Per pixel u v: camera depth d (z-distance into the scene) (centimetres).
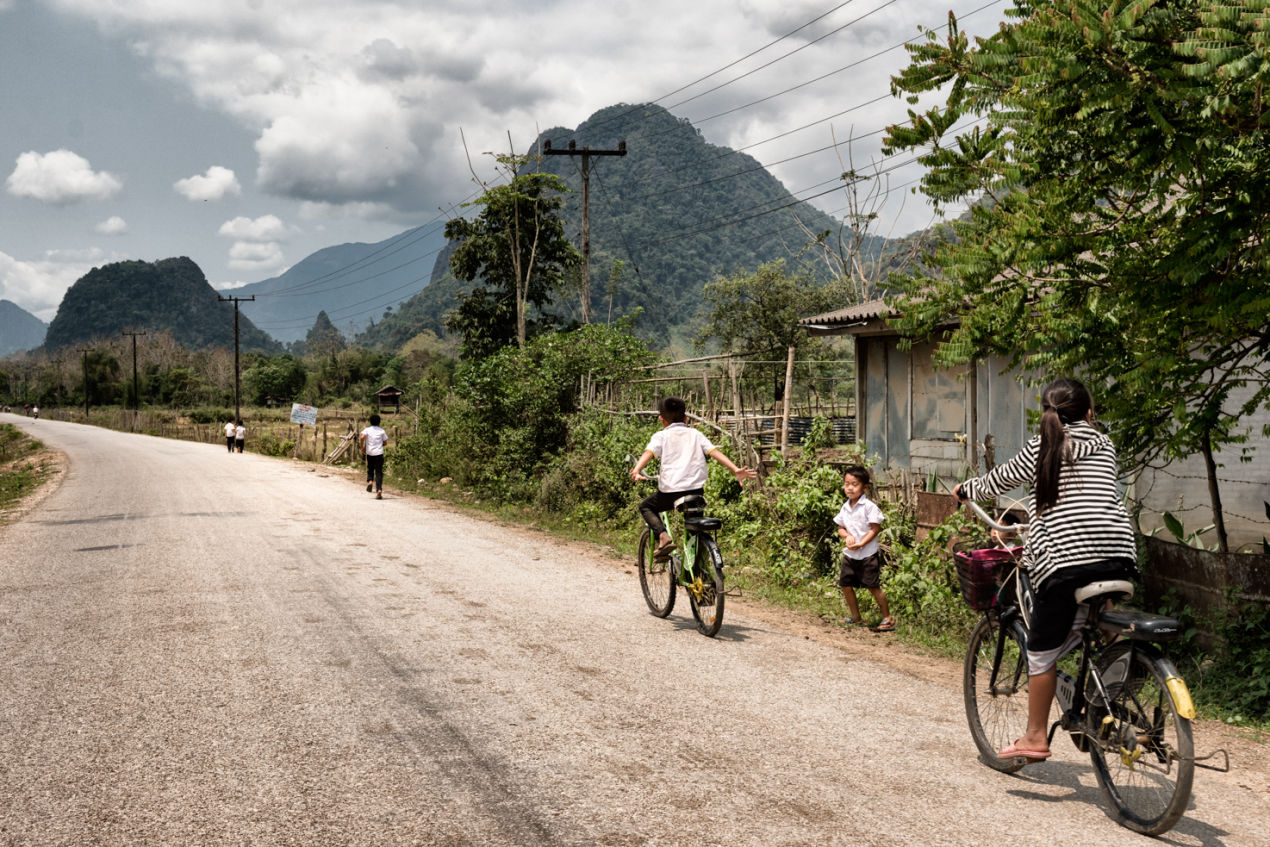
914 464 1273
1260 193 434
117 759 407
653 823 343
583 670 566
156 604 755
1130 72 392
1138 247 520
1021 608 402
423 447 2388
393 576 900
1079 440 367
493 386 1923
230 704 488
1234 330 513
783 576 930
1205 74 370
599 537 1257
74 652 598
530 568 969
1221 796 383
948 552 776
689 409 1545
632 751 422
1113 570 352
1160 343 526
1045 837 335
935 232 627
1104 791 361
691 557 684
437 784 379
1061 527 361
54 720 462
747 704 501
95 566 955
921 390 1261
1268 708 514
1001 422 1121
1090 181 495
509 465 1809
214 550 1069
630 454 1380
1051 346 552
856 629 730
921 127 514
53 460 3625
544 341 1923
